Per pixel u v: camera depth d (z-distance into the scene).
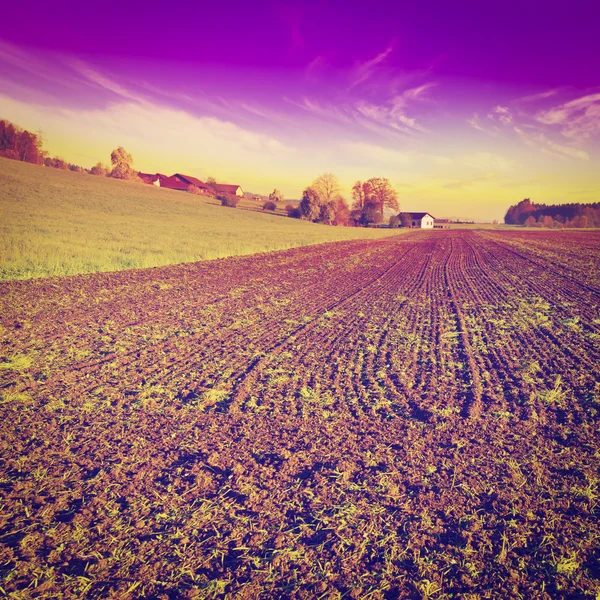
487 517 3.45
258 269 20.19
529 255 29.66
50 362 7.04
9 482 3.82
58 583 2.77
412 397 5.86
